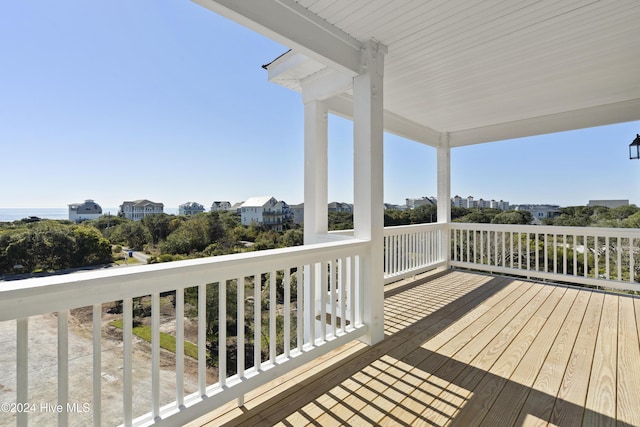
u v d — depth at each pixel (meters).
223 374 1.65
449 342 2.62
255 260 1.76
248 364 3.10
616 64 3.00
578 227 4.44
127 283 1.31
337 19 2.25
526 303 3.71
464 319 3.18
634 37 2.53
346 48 2.46
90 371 1.82
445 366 2.21
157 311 1.40
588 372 2.10
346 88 2.85
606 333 2.78
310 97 3.18
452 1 2.06
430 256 5.32
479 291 4.26
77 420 1.62
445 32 2.44
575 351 2.42
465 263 5.50
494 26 2.37
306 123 3.25
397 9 2.14
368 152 2.58
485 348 2.50
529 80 3.38
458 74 3.22
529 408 1.72
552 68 3.09
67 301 1.17
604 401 1.78
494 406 1.75
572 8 2.15
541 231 4.77
